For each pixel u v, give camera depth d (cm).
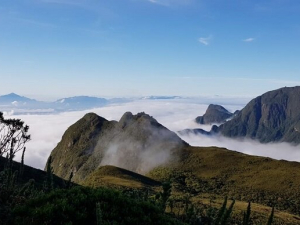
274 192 13162
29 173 5175
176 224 1456
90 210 1327
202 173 17762
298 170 15388
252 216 7306
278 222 7112
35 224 1195
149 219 1364
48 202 1313
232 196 13088
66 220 1241
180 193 12362
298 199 12162
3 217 1223
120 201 1420
